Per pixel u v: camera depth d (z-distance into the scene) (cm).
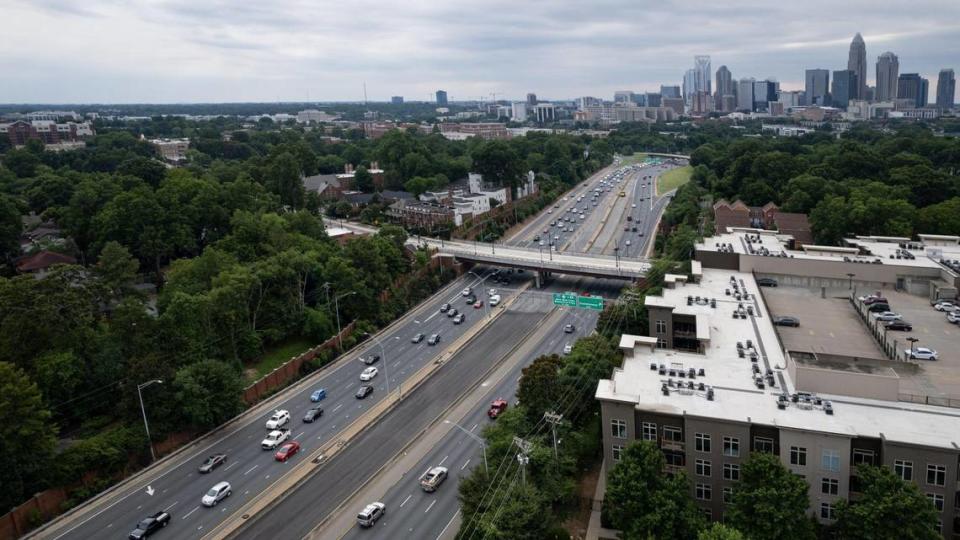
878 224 18325
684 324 11919
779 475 7269
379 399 12631
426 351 14938
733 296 13025
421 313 17600
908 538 6681
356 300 16012
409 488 9725
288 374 13550
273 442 10962
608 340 12112
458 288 19712
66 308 11338
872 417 8075
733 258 15225
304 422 11831
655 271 16188
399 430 11469
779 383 9169
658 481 7681
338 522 9031
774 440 7975
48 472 9406
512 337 15550
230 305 13050
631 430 8681
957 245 16438
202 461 10644
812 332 12406
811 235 19862
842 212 18775
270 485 9950
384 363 14362
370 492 9700
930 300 13688
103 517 9262
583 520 8612
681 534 7362
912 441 7400
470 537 7619
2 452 8869
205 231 19125
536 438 8950
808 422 7969
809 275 14800
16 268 17462
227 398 11619
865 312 12925
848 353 11388
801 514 7031
